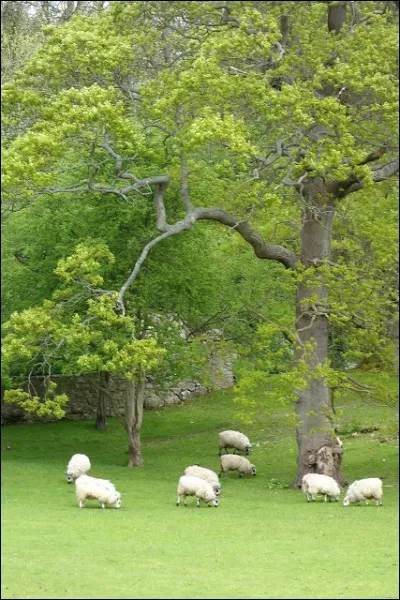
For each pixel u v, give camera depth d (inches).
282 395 1248.2
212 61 1202.6
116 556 890.1
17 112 1255.5
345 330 1378.0
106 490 1197.7
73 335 1207.6
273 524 1087.6
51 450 1781.5
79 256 1208.2
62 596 727.1
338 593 754.2
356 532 1039.0
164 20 1298.0
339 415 1284.4
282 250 1403.8
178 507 1219.2
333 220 1379.2
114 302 1219.2
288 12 1291.8
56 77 1250.0
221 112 1306.6
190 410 2144.4
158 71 1338.6
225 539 990.4
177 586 767.7
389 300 1243.2
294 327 1366.9
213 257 1624.0
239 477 1517.0
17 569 823.1
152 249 1550.2
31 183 1214.3
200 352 1589.6
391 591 767.1
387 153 1334.9
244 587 770.8
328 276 1239.5
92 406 2132.1
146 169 1488.7
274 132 1290.6
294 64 1258.0
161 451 1766.7
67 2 1565.0
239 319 1599.4
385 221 1218.6
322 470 1395.2
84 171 1507.1
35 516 1111.0
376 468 1503.4
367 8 1259.2
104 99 1191.6
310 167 1222.9
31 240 1590.8
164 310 1626.5
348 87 1218.0
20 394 1194.0
